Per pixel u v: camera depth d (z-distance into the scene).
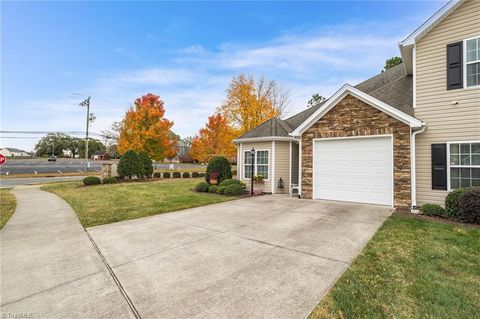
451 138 7.28
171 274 3.49
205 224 6.22
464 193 6.08
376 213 7.07
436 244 4.48
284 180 12.49
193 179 19.83
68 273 3.60
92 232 5.70
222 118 23.91
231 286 3.10
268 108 24.72
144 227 6.04
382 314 2.50
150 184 15.55
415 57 7.98
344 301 2.72
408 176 7.67
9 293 3.06
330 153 9.39
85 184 15.37
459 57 7.22
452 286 3.01
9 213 7.89
